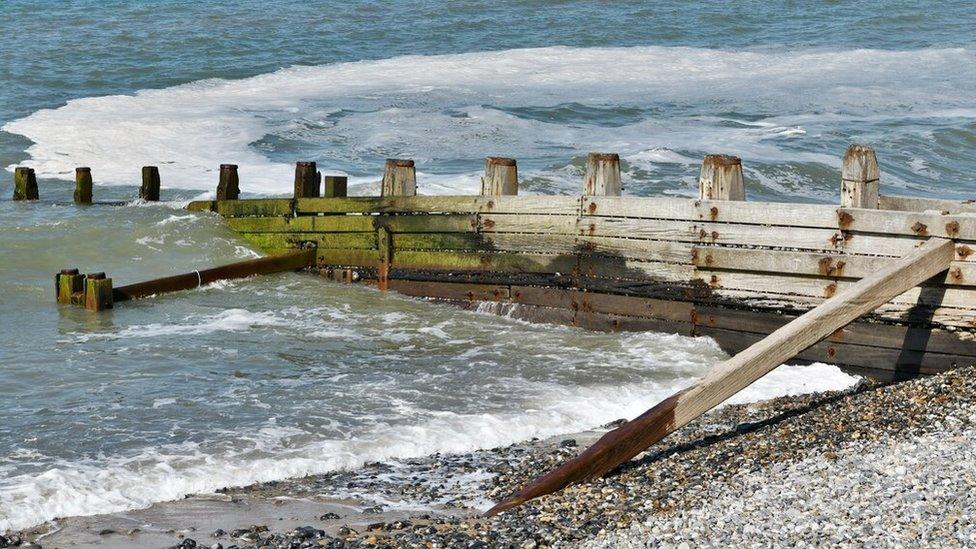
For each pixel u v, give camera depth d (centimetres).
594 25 6781
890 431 1335
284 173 3225
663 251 1761
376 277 2103
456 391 1571
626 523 1062
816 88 5000
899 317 1581
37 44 5544
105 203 2639
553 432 1437
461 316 1941
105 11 6856
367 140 3753
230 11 6881
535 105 4431
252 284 2117
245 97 4462
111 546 1068
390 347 1777
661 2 7656
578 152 3625
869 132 4031
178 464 1287
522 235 1905
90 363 1669
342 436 1391
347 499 1195
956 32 6812
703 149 3650
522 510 1120
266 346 1772
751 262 1683
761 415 1459
